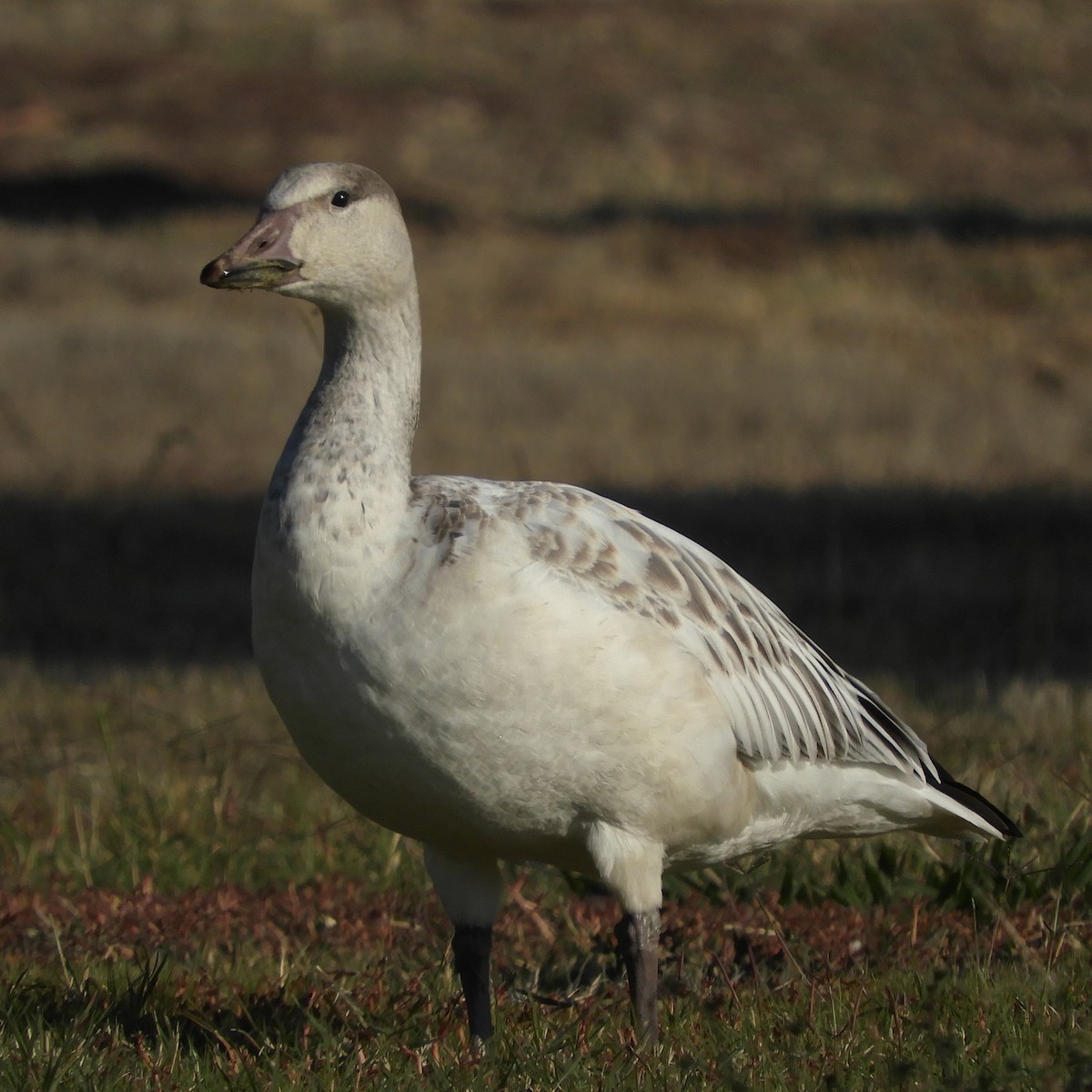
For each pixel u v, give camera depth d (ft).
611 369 80.38
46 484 64.49
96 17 158.92
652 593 20.30
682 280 95.04
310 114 137.59
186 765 35.14
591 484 63.26
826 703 22.20
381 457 19.58
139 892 27.61
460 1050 20.58
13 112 138.21
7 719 39.14
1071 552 54.85
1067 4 166.50
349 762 19.83
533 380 78.13
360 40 154.30
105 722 37.45
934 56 154.61
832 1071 19.10
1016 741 33.01
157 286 95.55
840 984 22.13
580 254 98.84
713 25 160.45
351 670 19.21
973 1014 20.98
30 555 57.26
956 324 87.20
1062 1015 20.53
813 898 26.37
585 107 141.49
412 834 20.98
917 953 23.76
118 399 74.95
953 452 67.21
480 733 19.22
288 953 25.27
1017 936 22.61
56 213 116.78
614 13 163.63
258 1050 20.65
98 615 51.98
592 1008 21.93
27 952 25.61
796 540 56.65
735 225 105.81
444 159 131.03
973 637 46.83
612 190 125.18
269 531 19.61
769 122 140.77
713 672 20.66
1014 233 103.86
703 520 58.65
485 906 21.42
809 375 79.00
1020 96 148.05
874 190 125.49
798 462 66.18
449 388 76.74
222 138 133.90
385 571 19.17
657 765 19.97
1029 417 71.72
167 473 66.74
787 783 21.93
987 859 25.68
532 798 19.81
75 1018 21.25
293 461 19.72
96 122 136.26
